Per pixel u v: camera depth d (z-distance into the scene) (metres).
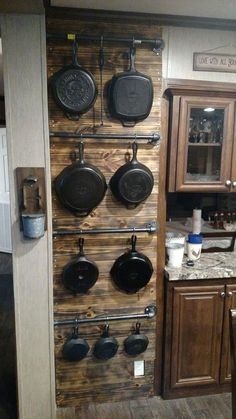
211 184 2.02
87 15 1.76
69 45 1.77
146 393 2.18
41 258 1.85
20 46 1.68
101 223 1.96
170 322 2.08
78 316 2.01
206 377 2.16
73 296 1.99
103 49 1.81
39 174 1.78
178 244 2.16
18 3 1.55
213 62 1.93
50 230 1.84
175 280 2.02
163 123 1.95
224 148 2.01
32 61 1.70
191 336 2.10
